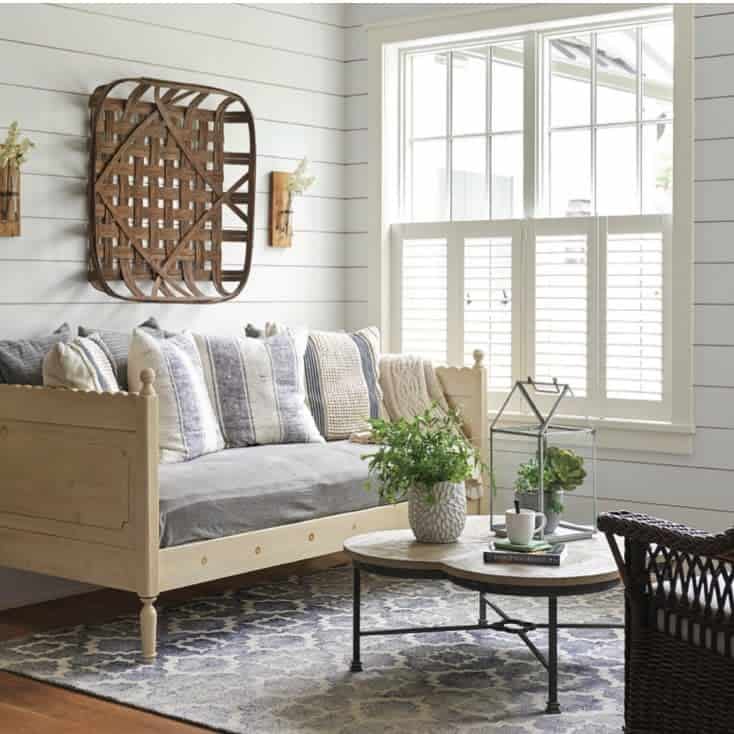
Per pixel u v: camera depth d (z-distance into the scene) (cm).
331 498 464
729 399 505
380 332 602
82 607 464
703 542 282
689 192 509
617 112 544
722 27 500
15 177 461
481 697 353
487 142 580
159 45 520
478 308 580
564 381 555
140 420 389
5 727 333
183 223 523
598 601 466
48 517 417
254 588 488
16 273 468
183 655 397
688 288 511
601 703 347
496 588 347
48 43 477
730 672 283
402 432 391
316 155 594
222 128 537
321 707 345
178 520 403
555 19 543
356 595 380
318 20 592
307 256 592
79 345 442
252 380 501
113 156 491
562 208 559
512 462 401
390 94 600
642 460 529
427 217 599
